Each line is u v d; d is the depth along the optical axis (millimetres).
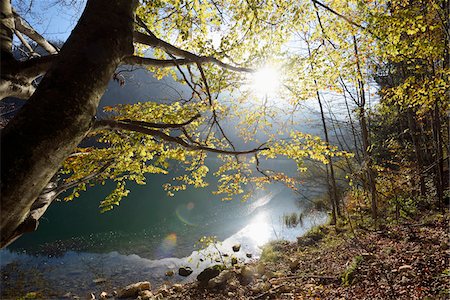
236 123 6508
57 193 2629
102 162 4305
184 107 4434
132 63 2248
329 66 5148
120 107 4875
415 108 11703
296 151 4434
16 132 1222
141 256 14328
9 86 1612
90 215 21766
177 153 4004
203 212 23594
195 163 5027
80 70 1390
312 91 5551
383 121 15664
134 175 4992
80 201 25297
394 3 5156
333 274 7922
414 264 6453
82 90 1368
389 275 6215
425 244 7684
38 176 1263
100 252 14836
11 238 1547
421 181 12188
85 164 4242
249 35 4492
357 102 12023
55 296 10039
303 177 18297
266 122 6348
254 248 15312
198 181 5207
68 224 19531
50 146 1266
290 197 29266
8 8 1796
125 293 10070
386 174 12055
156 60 2416
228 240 16859
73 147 1396
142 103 4770
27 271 12156
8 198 1165
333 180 15219
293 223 19844
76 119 1344
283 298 7223
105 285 11031
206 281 9633
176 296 8875
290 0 4613
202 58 2818
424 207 11656
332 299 6172
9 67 1622
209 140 5355
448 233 7941
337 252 9977
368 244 9359
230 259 13492
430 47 4770
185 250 15227
